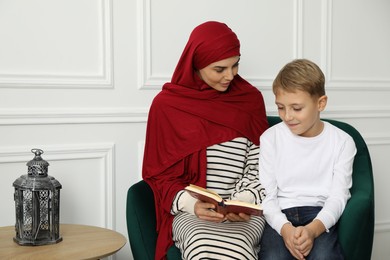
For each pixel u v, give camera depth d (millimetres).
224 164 2146
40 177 1961
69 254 1822
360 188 1998
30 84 2369
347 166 1992
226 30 2160
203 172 2127
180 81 2258
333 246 1815
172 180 2135
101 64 2490
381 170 3041
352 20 2936
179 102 2229
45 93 2406
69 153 2455
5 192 2379
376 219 3033
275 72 2795
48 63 2414
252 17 2734
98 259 1874
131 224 2064
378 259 3057
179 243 1920
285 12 2795
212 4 2656
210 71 2156
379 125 3025
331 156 2012
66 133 2453
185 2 2607
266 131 2104
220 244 1764
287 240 1799
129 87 2541
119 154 2547
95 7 2469
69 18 2434
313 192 2000
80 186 2496
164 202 2055
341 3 2904
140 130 2576
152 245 2033
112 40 2498
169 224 2027
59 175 2459
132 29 2529
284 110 1945
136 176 2586
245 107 2273
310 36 2852
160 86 2582
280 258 1824
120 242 1962
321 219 1828
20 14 2363
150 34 2553
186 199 1979
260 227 1948
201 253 1740
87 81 2459
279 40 2793
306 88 1887
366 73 2986
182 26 2609
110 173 2527
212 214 1827
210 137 2164
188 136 2170
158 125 2242
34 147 2404
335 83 2906
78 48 2455
